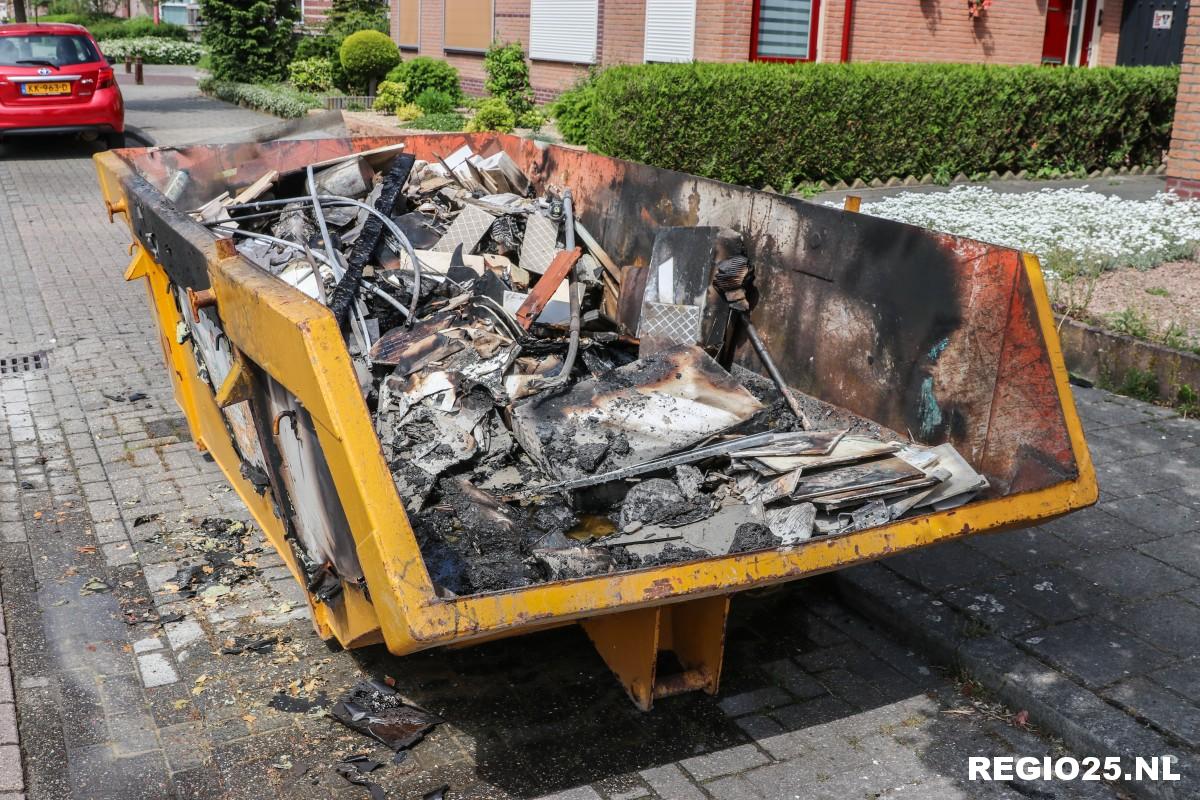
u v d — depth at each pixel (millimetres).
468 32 20672
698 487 3451
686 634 3615
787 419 4094
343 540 2967
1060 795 3188
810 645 4012
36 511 4941
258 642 3895
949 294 3574
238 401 3525
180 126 17609
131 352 7059
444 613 2543
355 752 3326
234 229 5117
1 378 6590
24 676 3705
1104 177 13289
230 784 3174
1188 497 4918
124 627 4008
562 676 3770
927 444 3699
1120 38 17375
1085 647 3760
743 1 13461
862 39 14477
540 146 6137
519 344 4273
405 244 4957
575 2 17078
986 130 12539
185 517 4852
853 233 3955
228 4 22578
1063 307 6871
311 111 18203
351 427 2580
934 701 3672
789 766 3318
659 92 10961
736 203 4570
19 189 12734
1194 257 8312
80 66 14648
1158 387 6094
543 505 3463
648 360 4090
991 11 15516
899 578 4211
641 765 3311
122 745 3342
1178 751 3234
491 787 3193
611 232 5402
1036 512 3227
